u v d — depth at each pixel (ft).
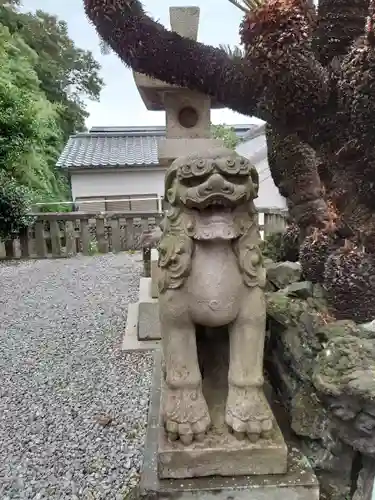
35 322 10.89
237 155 3.64
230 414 3.60
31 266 17.85
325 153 4.39
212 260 3.66
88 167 25.86
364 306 4.09
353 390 3.07
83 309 11.85
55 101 39.88
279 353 4.43
